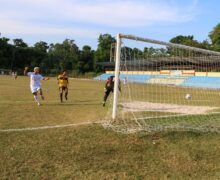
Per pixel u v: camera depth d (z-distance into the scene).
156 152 8.02
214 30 82.81
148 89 14.05
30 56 119.50
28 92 25.23
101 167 6.84
